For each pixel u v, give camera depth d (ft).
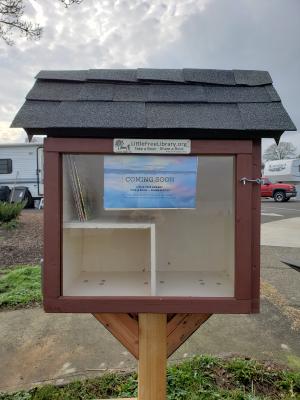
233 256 5.02
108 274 5.97
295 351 8.84
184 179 4.56
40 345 9.26
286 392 7.23
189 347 9.00
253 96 4.77
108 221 5.09
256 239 4.52
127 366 8.16
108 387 7.34
